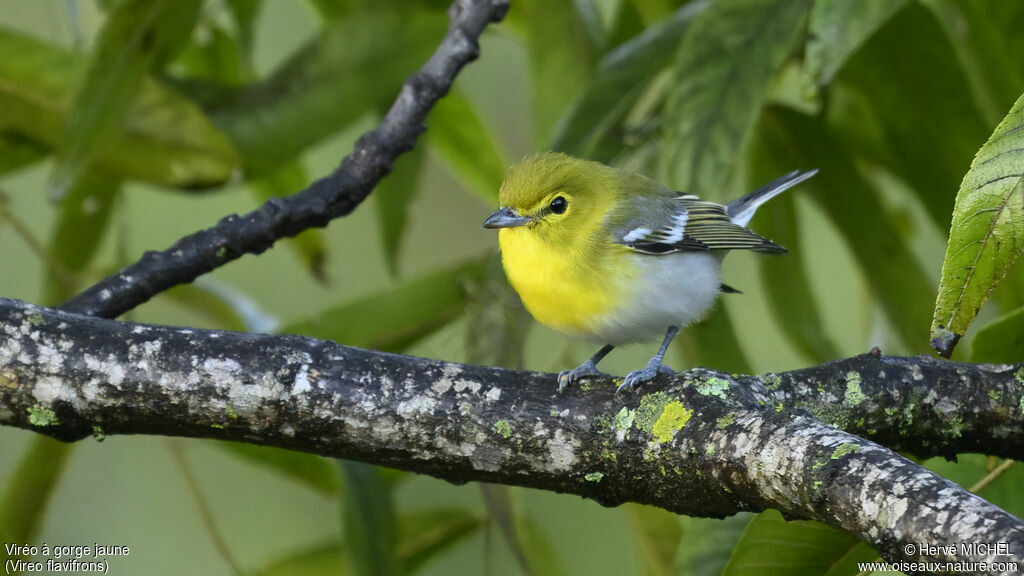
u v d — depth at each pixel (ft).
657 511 29.19
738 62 25.85
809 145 31.68
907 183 30.76
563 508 31.40
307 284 42.73
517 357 29.30
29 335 19.03
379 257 43.55
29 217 40.52
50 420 19.06
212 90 31.09
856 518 14.97
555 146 29.73
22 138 29.66
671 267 28.35
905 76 29.27
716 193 25.58
